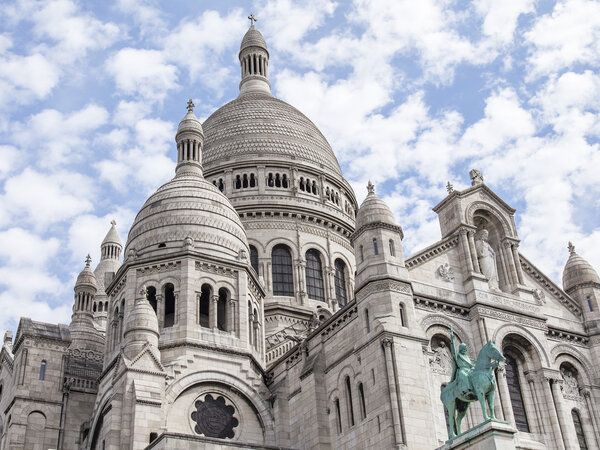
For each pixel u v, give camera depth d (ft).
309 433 179.73
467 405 140.87
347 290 279.08
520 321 187.21
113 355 202.90
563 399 184.96
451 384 141.38
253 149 294.46
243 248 223.30
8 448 197.67
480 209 200.54
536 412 180.04
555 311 201.36
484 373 135.13
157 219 219.41
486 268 192.95
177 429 181.27
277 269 269.23
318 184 293.43
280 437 188.96
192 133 253.03
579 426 187.21
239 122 308.40
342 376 175.42
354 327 176.55
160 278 206.59
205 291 210.79
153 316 188.34
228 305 208.03
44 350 212.43
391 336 161.99
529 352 186.80
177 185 231.09
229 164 290.15
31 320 217.36
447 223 197.57
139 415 169.99
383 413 156.25
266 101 324.60
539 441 176.14
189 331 196.75
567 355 195.52
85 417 211.82
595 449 184.75
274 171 289.53
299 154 297.12
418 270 182.19
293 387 193.77
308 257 275.59
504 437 129.70
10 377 217.15
